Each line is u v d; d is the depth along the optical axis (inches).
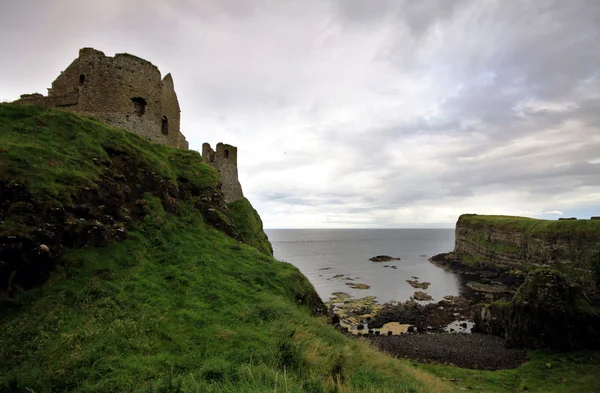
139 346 364.2
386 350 1168.2
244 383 325.7
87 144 632.4
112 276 470.6
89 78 872.3
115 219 583.5
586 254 2247.8
